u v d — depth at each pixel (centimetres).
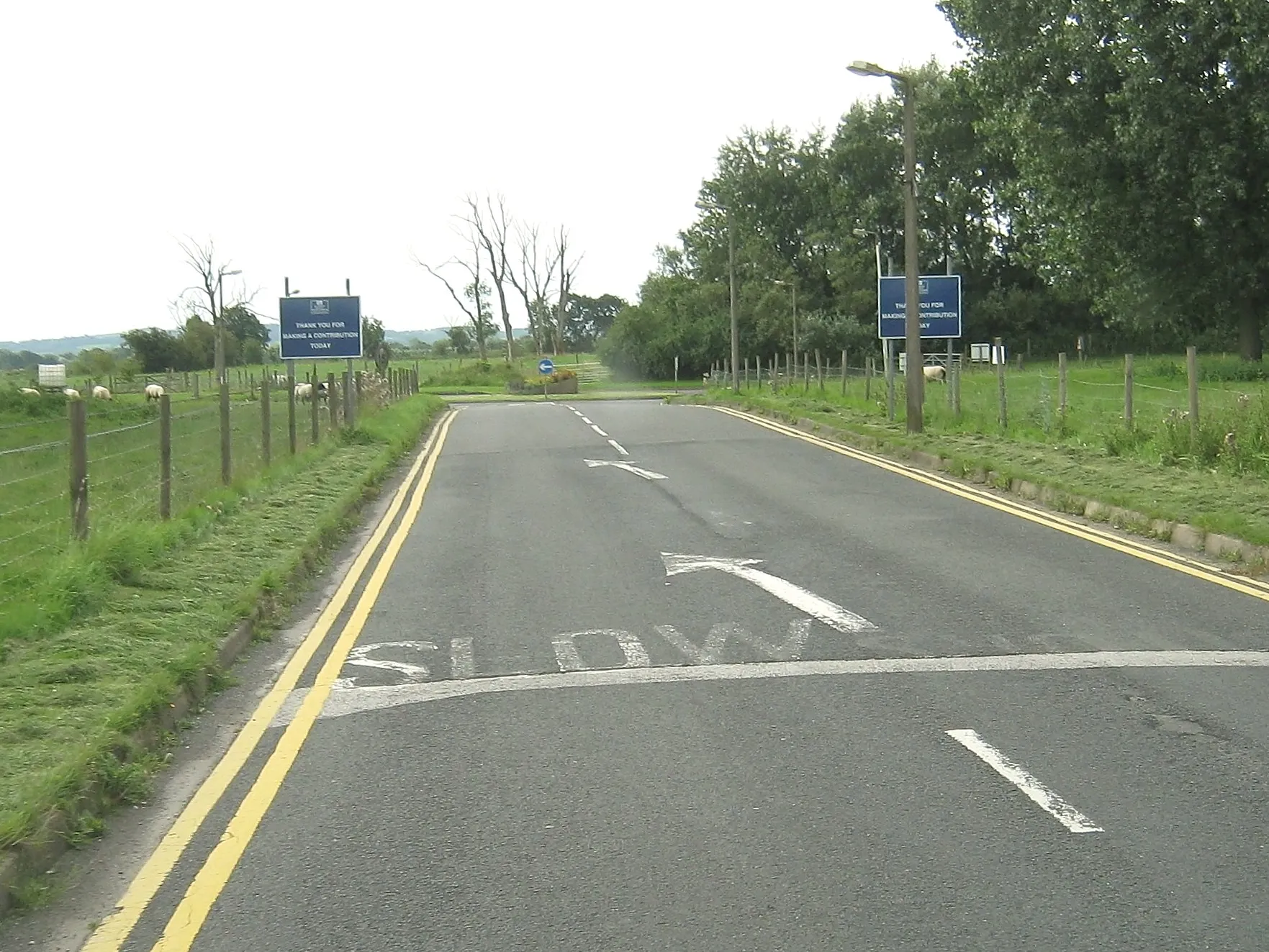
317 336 2833
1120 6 4425
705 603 1061
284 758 689
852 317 8262
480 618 1030
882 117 8312
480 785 635
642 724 729
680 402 4609
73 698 742
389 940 466
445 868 532
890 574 1172
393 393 4506
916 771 638
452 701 789
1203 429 1820
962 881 504
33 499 1903
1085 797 597
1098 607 1012
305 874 530
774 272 9050
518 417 3875
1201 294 4806
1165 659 848
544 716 750
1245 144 4369
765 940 457
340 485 1831
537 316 10875
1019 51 4734
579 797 613
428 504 1802
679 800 605
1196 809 580
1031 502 1655
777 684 805
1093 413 2681
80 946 470
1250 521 1290
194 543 1288
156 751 698
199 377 7575
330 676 860
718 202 9850
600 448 2595
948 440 2261
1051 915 473
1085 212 4694
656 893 500
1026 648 885
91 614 962
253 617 992
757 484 1892
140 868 543
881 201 8262
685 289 9612
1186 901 483
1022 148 4791
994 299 8069
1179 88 4325
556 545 1393
